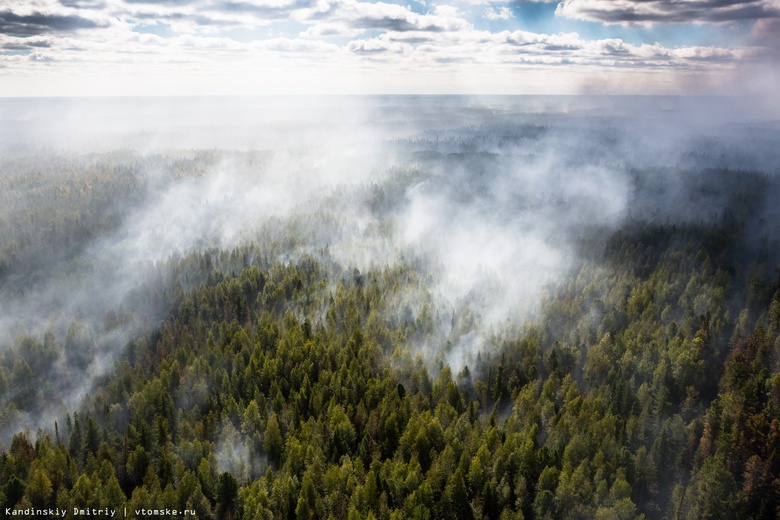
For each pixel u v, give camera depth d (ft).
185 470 245.65
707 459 221.05
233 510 226.99
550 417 275.80
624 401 284.41
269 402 304.50
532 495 223.10
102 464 243.40
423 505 208.74
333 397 291.17
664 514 223.30
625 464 232.12
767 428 236.43
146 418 297.53
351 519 199.82
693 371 299.79
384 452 262.26
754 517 203.82
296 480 230.48
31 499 224.94
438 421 263.90
